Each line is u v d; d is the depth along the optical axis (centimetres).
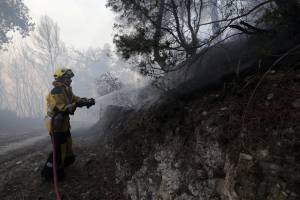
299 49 296
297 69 293
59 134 421
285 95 265
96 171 454
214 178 284
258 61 330
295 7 313
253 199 227
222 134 288
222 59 376
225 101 323
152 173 364
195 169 308
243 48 369
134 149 418
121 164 423
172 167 336
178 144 343
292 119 240
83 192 410
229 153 271
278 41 324
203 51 389
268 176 226
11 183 461
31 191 427
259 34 336
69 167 476
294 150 223
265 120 256
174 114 381
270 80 293
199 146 310
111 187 410
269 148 236
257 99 281
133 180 389
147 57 419
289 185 213
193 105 365
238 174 245
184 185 315
